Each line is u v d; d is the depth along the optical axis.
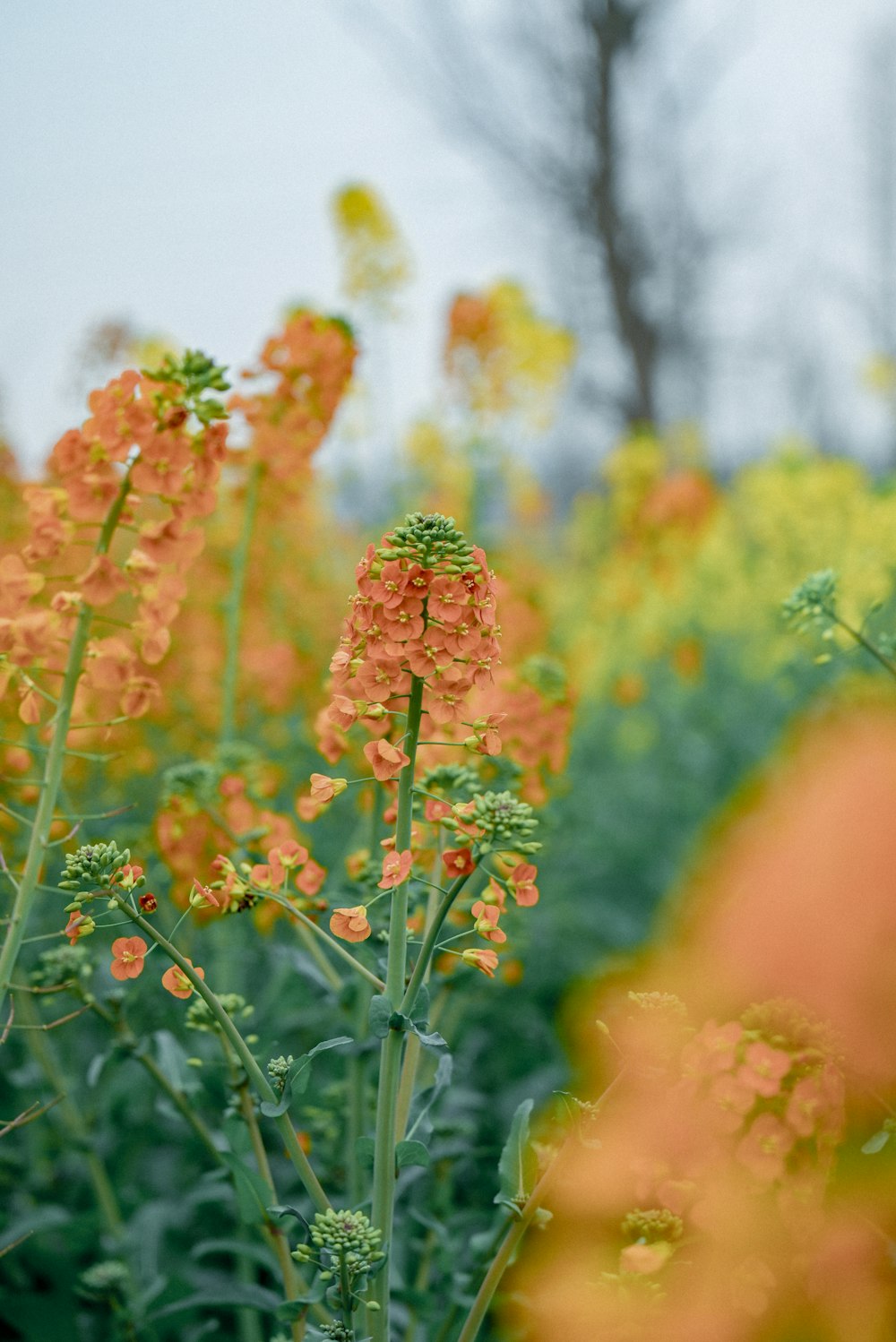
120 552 1.37
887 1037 0.94
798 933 0.95
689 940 1.19
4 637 0.99
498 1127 1.42
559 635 2.72
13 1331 1.28
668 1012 0.95
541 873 2.05
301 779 1.88
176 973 0.93
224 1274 1.26
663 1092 0.95
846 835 0.95
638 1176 0.96
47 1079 1.32
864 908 0.94
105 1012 1.06
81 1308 1.23
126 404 0.98
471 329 2.56
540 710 1.24
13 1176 1.36
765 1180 0.93
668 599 3.39
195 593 1.90
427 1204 1.24
